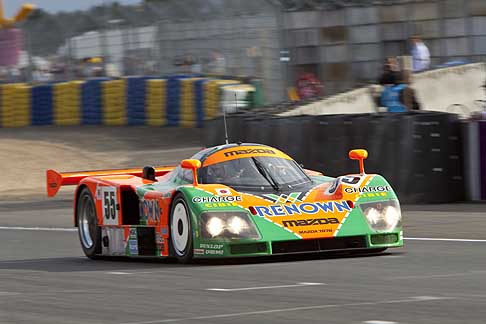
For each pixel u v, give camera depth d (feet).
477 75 245.45
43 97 347.56
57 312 62.95
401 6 252.83
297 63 276.21
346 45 263.49
